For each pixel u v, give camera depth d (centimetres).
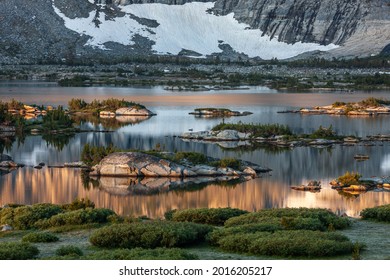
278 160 17450
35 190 13550
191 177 15075
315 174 15562
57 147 19350
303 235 7188
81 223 8981
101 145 19588
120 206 12050
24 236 8075
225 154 18312
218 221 9088
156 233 7375
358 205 12212
